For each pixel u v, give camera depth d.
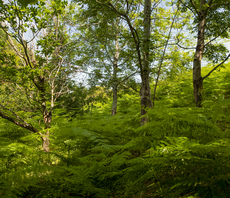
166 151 1.96
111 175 2.12
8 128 5.09
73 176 2.20
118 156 2.41
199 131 2.42
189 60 5.63
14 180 1.76
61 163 3.45
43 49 4.23
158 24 6.03
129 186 1.92
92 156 3.07
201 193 1.53
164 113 2.73
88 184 2.09
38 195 2.06
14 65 4.26
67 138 3.51
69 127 3.52
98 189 2.08
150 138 2.50
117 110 8.73
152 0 5.52
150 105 4.38
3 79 4.10
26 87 4.29
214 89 6.83
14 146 3.36
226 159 1.59
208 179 1.53
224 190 1.42
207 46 5.05
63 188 2.19
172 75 5.80
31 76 4.11
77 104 7.41
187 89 7.37
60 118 5.45
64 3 4.09
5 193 1.55
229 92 6.70
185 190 1.72
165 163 1.73
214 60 5.28
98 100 7.43
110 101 11.49
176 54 5.52
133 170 1.97
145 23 4.62
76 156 3.48
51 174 2.03
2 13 3.80
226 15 4.87
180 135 2.52
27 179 1.80
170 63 5.50
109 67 6.24
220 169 1.53
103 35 4.65
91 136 3.09
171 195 1.66
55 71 5.21
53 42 4.33
